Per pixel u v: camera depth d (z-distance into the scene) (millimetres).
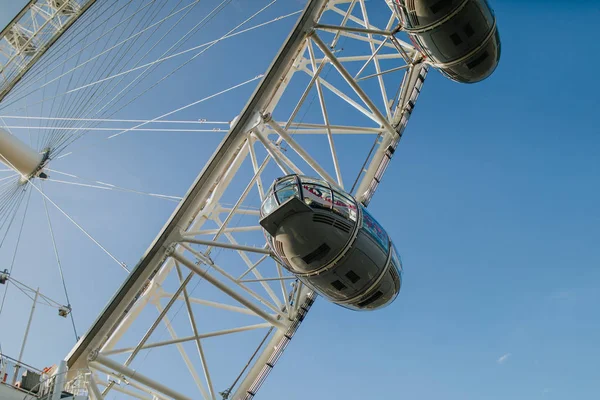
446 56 23031
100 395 20578
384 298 20266
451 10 21281
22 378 18234
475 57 23000
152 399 24562
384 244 19359
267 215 17922
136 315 24922
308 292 26172
